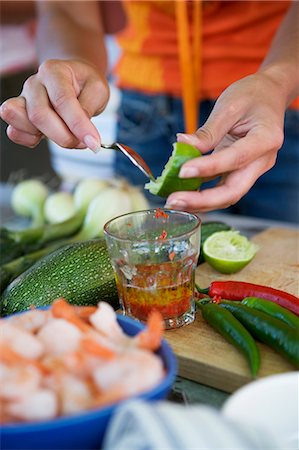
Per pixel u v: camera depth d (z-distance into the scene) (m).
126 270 0.75
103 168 1.95
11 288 0.81
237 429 0.52
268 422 0.58
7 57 2.12
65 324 0.59
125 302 0.76
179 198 0.76
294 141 1.26
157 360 0.57
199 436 0.50
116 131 1.42
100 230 1.05
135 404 0.52
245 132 0.83
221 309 0.74
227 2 1.18
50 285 0.80
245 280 0.86
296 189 1.30
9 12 1.86
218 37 1.21
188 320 0.76
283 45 0.92
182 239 0.74
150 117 1.32
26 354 0.57
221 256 0.87
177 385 0.70
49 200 1.18
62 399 0.55
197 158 0.75
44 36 1.29
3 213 1.27
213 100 1.25
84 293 0.80
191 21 1.21
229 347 0.72
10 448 0.54
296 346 0.68
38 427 0.53
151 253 0.74
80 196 1.10
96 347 0.57
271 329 0.70
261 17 1.18
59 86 0.82
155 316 0.61
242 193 0.81
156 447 0.50
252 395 0.58
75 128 0.81
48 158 2.18
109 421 0.55
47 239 1.04
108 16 1.39
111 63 1.88
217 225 0.95
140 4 1.24
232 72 1.22
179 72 1.26
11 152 2.16
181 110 1.29
